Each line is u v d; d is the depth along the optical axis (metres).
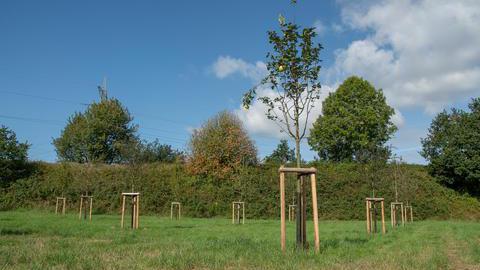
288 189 36.72
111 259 8.88
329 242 12.91
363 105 56.97
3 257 8.79
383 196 38.06
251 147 44.28
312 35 12.02
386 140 57.69
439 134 44.22
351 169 42.34
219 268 8.20
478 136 41.31
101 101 55.66
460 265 9.48
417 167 45.94
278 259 9.13
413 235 17.61
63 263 8.34
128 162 35.09
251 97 12.41
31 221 22.03
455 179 42.91
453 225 25.77
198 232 17.88
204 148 42.50
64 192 37.78
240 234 17.06
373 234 17.83
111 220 25.67
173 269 8.03
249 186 39.62
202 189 40.47
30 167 40.69
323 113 59.06
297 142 11.96
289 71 12.13
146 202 37.69
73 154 52.94
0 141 38.56
